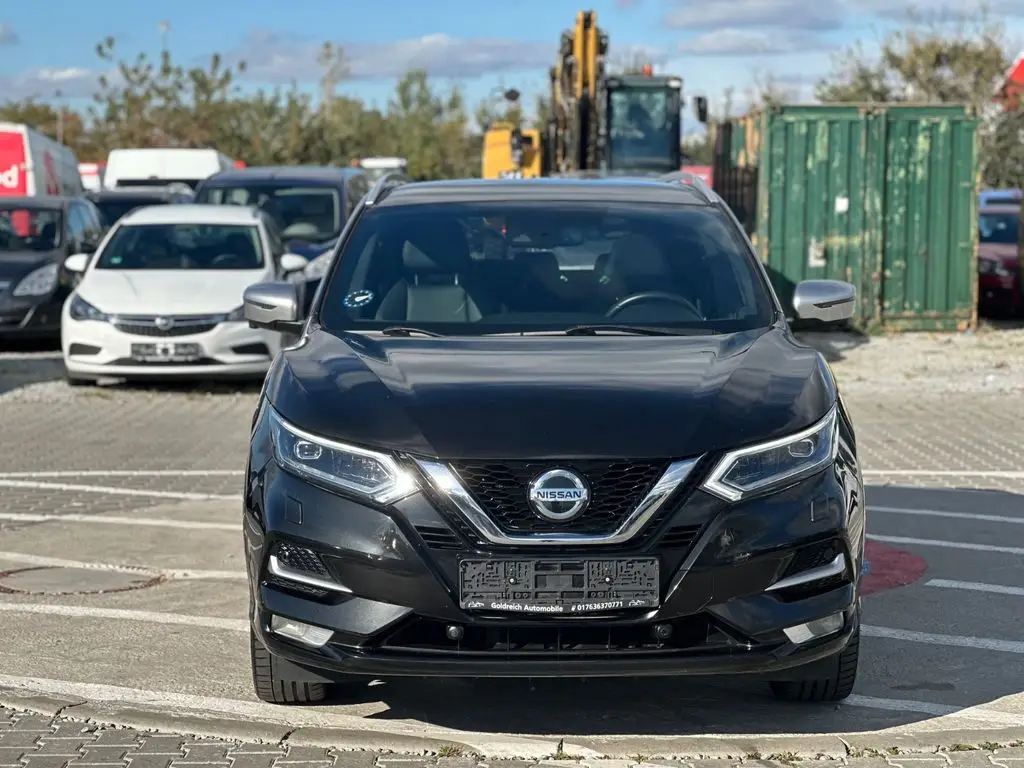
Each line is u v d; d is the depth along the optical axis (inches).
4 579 468.4
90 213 1289.4
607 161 1798.7
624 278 386.3
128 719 327.9
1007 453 715.4
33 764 302.0
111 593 450.6
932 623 414.6
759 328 368.8
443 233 402.0
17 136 1641.2
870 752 306.0
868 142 1236.5
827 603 300.8
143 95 3946.9
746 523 293.3
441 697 346.0
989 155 2802.7
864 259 1248.8
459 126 5137.8
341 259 396.5
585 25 1932.8
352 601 295.3
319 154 4143.7
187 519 565.6
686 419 298.2
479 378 318.7
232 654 384.2
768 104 1231.5
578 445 290.2
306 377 325.1
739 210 1411.2
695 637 295.4
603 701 342.3
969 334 1249.4
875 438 762.2
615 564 288.2
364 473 295.0
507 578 288.2
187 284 946.1
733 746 307.9
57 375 1022.4
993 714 333.7
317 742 314.7
